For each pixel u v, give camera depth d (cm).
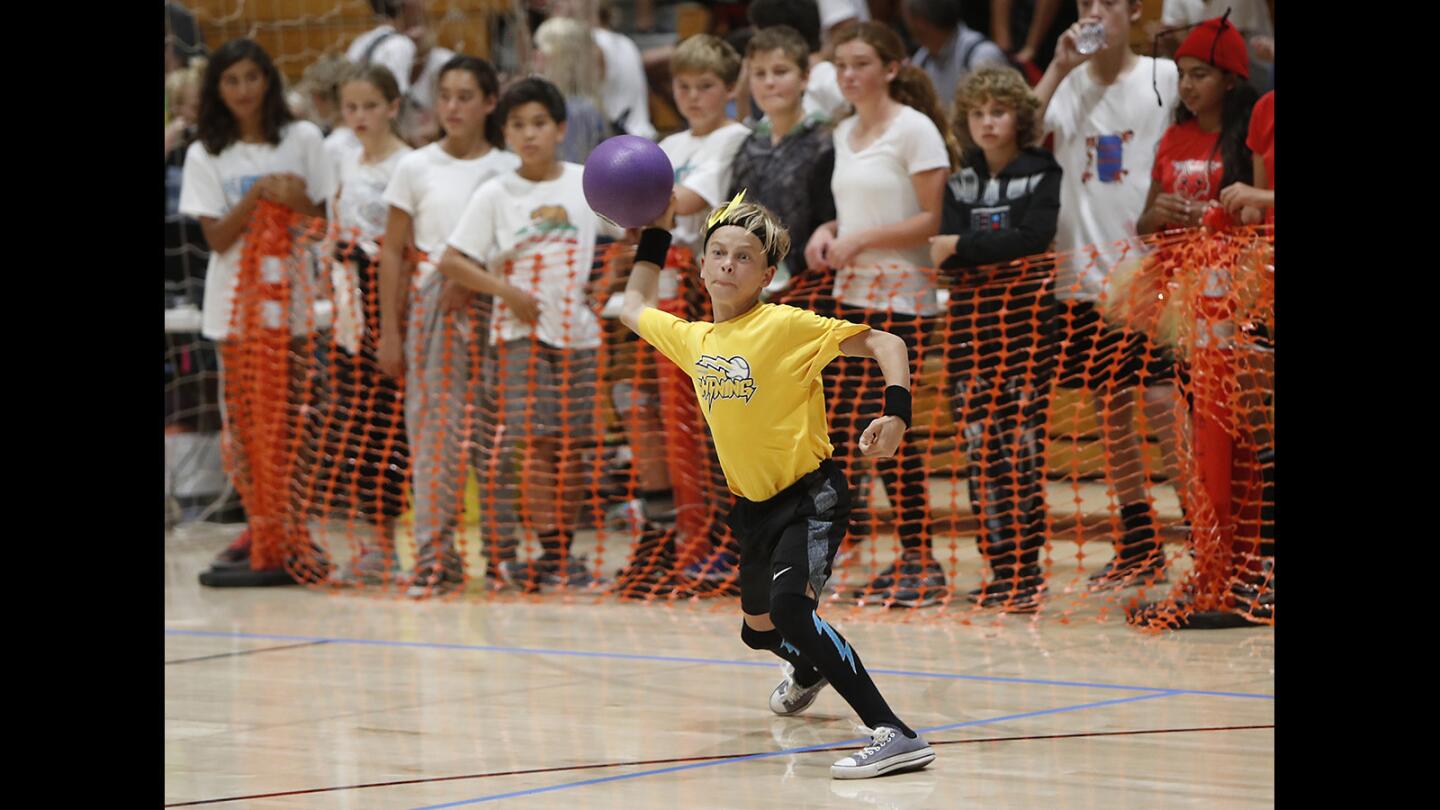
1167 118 1658
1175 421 1552
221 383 2017
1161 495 1964
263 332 1948
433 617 1670
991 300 1603
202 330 2358
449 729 1112
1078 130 1697
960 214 1655
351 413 1945
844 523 1053
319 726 1127
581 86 2338
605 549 2145
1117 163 1677
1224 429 1486
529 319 1788
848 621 1570
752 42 1745
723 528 1817
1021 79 1622
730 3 2795
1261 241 1467
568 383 1814
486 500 1875
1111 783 929
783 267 1764
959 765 983
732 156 1778
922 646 1424
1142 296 1563
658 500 1822
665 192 1117
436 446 1845
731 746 1053
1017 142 1634
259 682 1306
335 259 1980
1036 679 1260
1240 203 1516
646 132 2483
